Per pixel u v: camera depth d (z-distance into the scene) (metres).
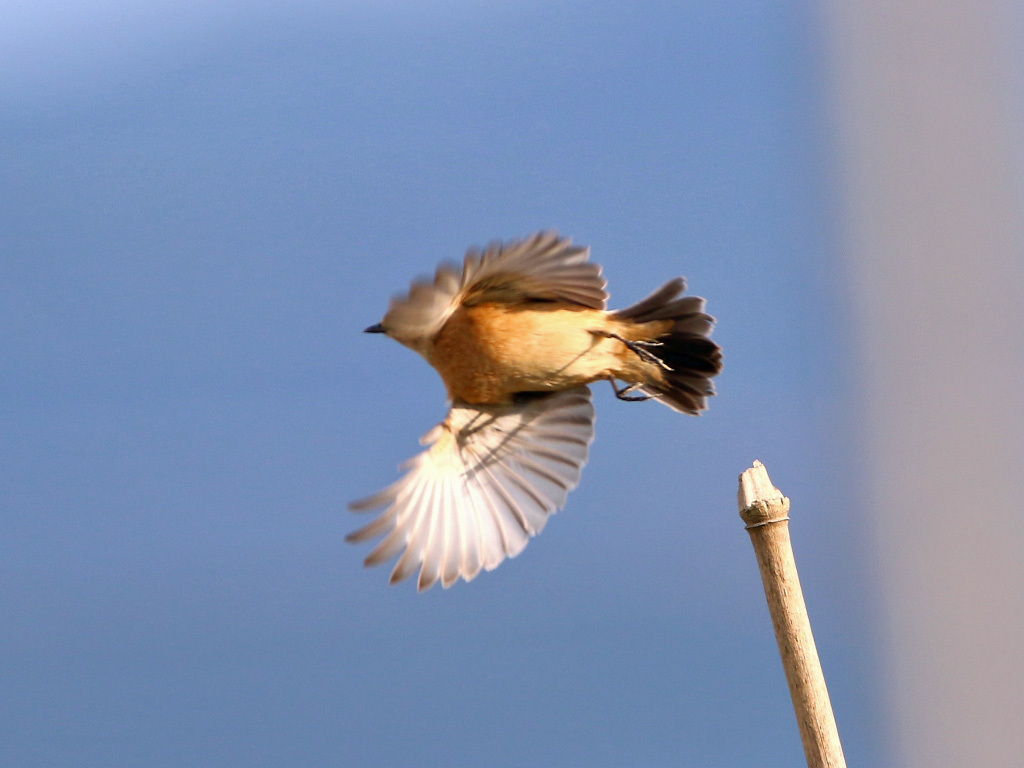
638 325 9.27
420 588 8.62
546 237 8.14
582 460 9.24
